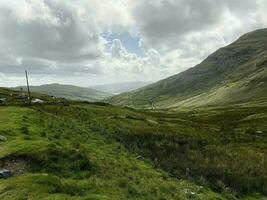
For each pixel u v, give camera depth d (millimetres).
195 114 185625
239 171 47531
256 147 72750
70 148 33406
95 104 111812
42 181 23953
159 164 42688
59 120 55656
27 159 29391
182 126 89812
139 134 61625
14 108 64312
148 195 26875
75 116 72875
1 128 39781
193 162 49375
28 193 21922
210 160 51812
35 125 44719
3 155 29500
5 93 127125
